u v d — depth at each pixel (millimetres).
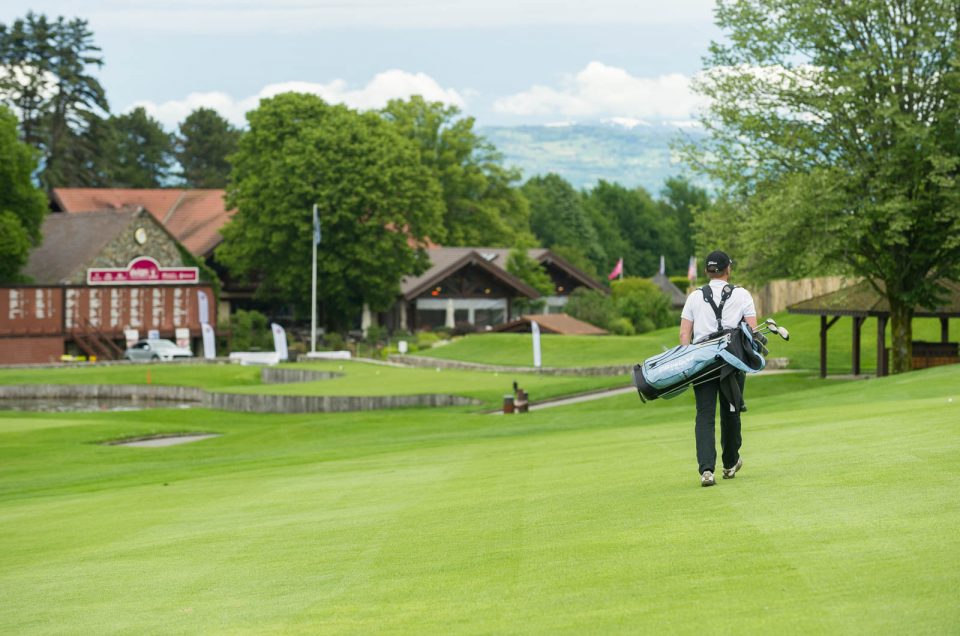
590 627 6617
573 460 17688
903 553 7488
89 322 89875
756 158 45156
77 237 94750
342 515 13258
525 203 132375
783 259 44438
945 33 42125
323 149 92625
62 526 15516
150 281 92438
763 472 12320
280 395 50469
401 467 20516
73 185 131000
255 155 96875
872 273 45938
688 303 11703
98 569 10938
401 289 101250
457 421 39281
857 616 6180
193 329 94062
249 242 94375
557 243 170500
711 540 8664
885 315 48719
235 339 94250
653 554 8422
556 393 49625
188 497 18234
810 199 41531
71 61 130875
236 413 49906
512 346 83312
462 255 105062
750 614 6473
